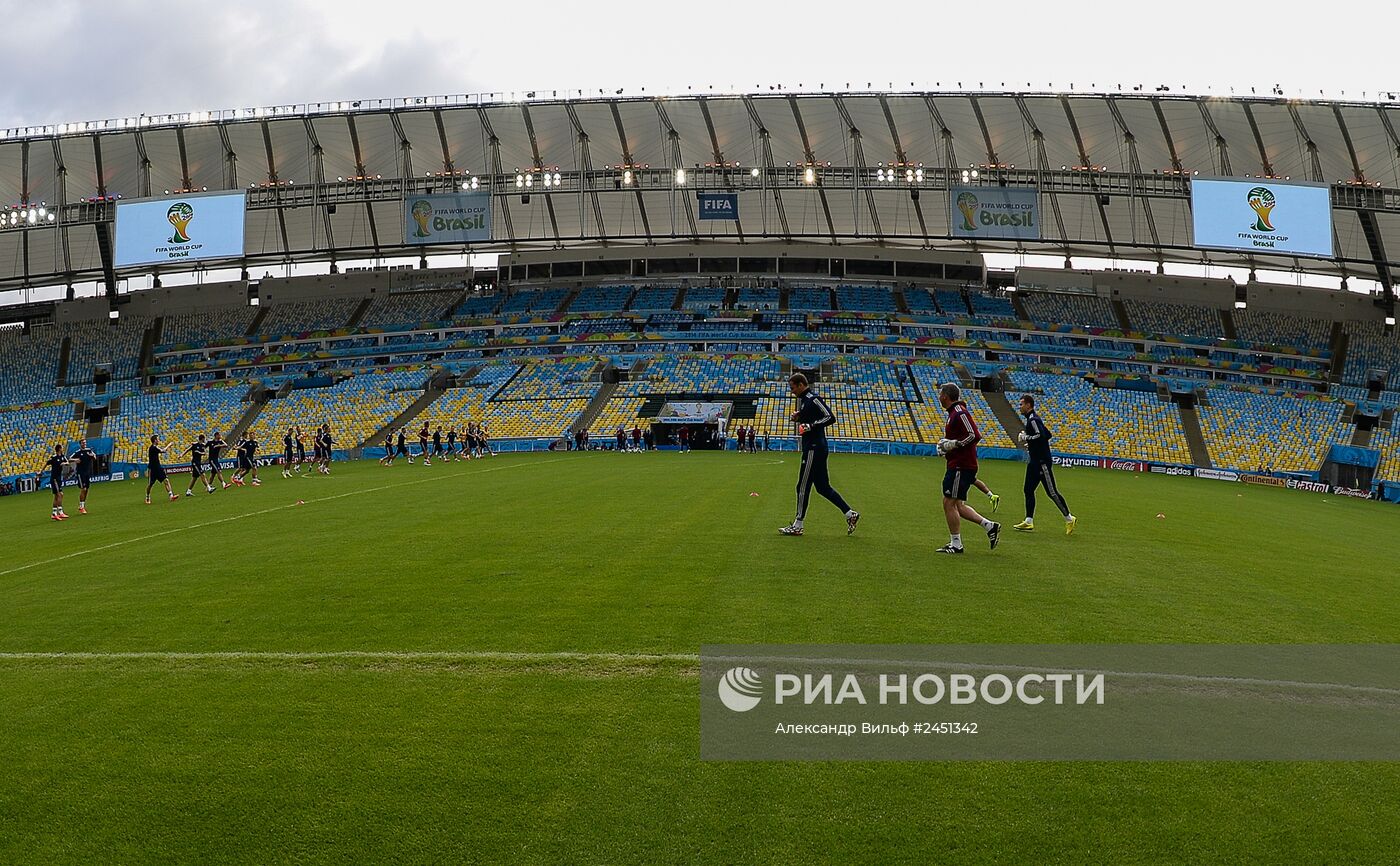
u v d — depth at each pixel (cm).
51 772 383
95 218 4919
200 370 5747
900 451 4325
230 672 522
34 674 534
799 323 5694
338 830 326
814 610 655
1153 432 4631
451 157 5378
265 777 372
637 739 405
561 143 5319
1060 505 1197
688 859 300
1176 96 4678
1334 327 5756
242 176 5353
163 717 446
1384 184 4788
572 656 536
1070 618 642
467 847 311
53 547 1259
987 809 336
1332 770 372
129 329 6103
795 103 5066
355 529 1239
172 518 1616
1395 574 975
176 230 4719
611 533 1120
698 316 5806
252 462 2633
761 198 5662
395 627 624
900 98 4978
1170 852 305
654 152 5344
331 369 5734
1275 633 614
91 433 4872
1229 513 1805
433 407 4888
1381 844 311
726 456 3650
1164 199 5122
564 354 5562
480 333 5884
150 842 323
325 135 5228
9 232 5100
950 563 884
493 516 1352
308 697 472
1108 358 5506
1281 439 4553
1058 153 5125
